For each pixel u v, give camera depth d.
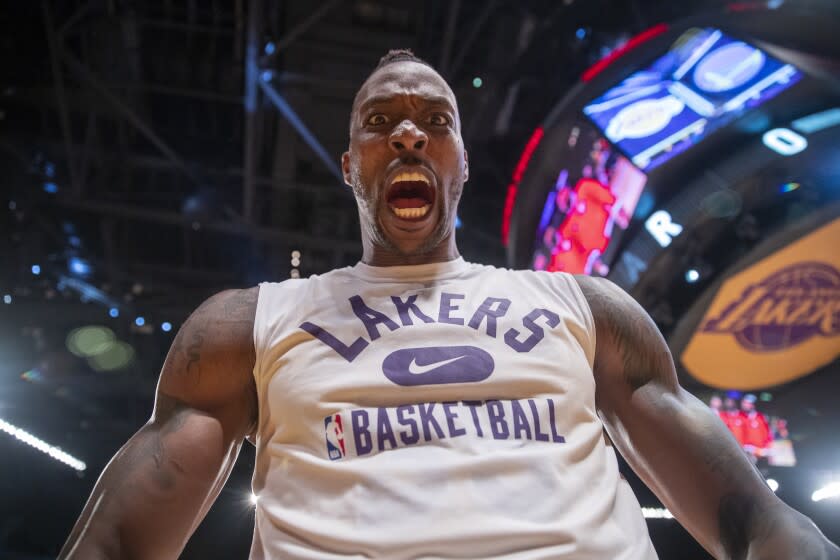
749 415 7.27
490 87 12.25
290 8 11.08
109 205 13.11
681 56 7.83
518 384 1.95
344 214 13.76
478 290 2.22
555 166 8.71
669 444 2.05
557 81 11.86
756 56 7.22
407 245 2.41
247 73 11.19
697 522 1.98
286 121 12.57
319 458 1.84
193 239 14.83
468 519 1.69
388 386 1.92
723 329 6.89
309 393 1.94
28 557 13.45
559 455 1.84
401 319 2.09
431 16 11.12
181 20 11.48
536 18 11.17
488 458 1.79
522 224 9.42
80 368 14.80
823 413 7.20
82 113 12.98
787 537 1.74
